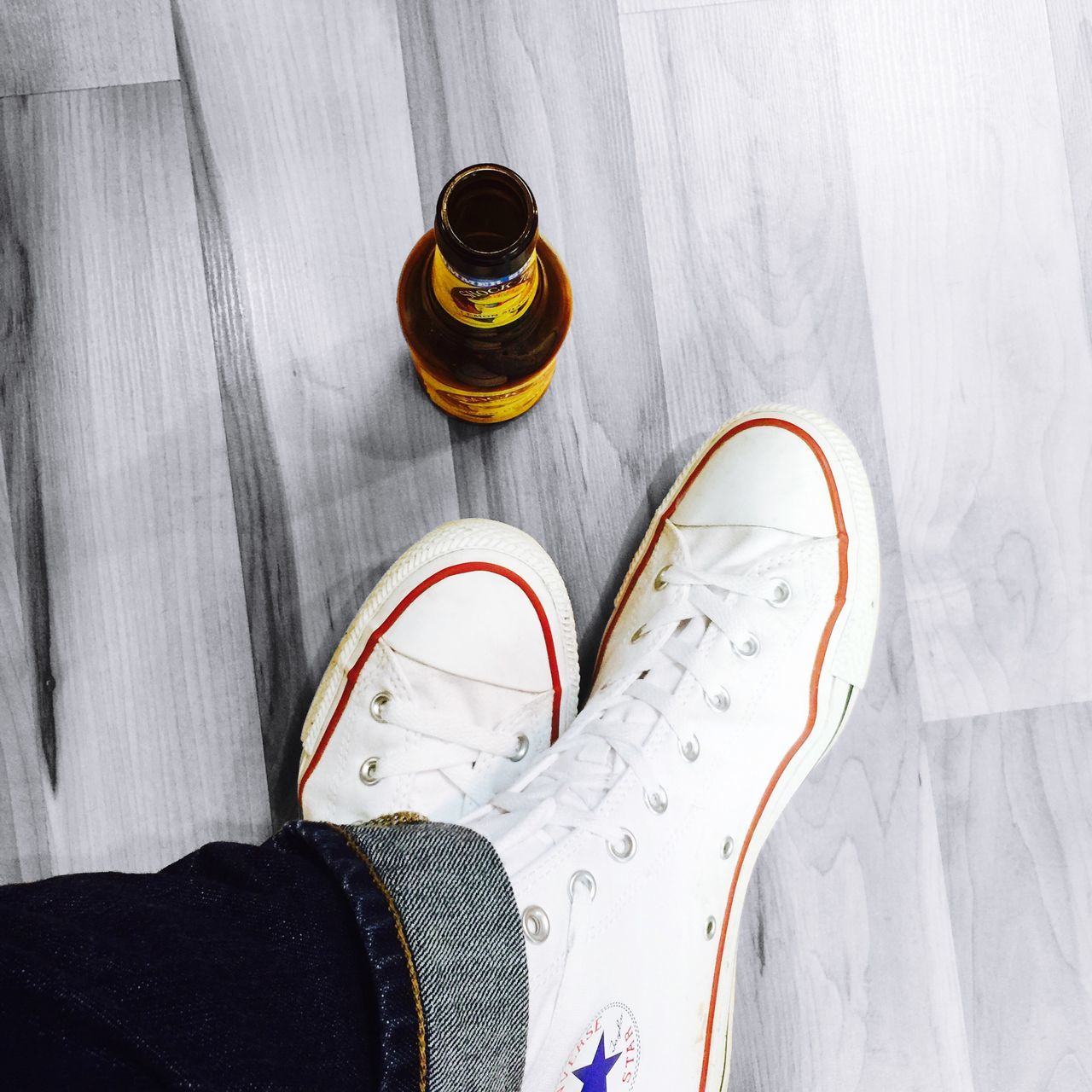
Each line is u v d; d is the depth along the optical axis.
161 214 0.79
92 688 0.79
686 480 0.79
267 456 0.79
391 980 0.45
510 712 0.77
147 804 0.79
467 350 0.60
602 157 0.80
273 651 0.79
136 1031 0.39
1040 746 0.82
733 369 0.81
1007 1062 0.82
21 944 0.40
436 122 0.79
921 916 0.81
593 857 0.63
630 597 0.79
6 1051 0.38
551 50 0.80
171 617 0.79
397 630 0.75
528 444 0.80
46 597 0.79
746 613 0.75
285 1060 0.41
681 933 0.69
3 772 0.78
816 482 0.76
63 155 0.79
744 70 0.81
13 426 0.79
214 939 0.43
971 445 0.82
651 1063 0.67
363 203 0.79
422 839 0.50
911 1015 0.81
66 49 0.79
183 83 0.79
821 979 0.81
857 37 0.81
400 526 0.79
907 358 0.82
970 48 0.82
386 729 0.75
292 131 0.79
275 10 0.79
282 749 0.79
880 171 0.82
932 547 0.82
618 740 0.70
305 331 0.79
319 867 0.48
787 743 0.75
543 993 0.58
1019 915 0.82
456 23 0.79
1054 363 0.82
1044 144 0.82
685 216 0.81
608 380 0.80
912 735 0.82
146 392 0.79
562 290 0.62
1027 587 0.82
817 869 0.81
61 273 0.79
